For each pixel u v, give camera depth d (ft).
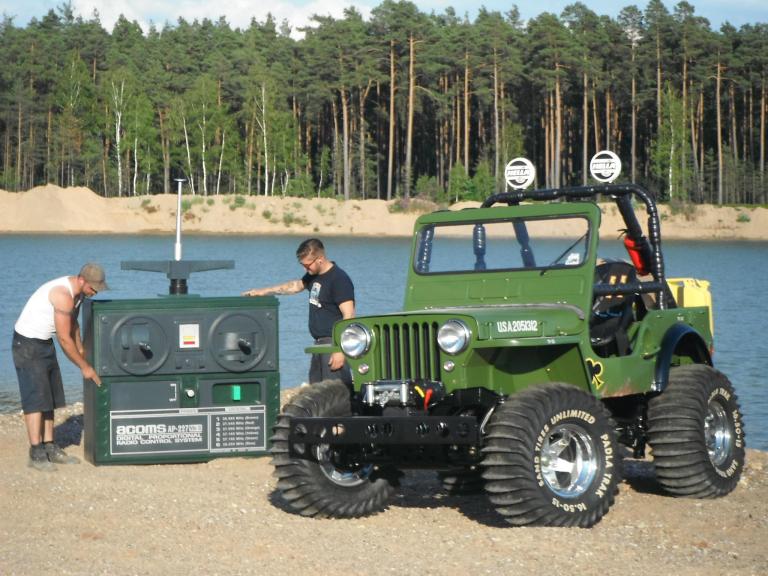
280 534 22.41
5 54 395.75
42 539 21.70
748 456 33.60
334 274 30.09
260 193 412.57
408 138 335.67
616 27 331.98
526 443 21.97
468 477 26.76
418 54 327.47
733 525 23.45
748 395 54.34
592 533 22.29
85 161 388.57
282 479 23.73
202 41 433.89
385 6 330.75
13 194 361.92
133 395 29.60
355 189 401.29
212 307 29.99
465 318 22.18
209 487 26.96
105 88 381.81
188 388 29.91
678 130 334.65
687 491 26.16
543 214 25.50
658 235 26.91
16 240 284.20
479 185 337.31
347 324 23.65
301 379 57.47
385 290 125.80
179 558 20.31
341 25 339.98
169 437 29.81
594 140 387.96
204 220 353.31
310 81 346.13
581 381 23.93
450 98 344.69
